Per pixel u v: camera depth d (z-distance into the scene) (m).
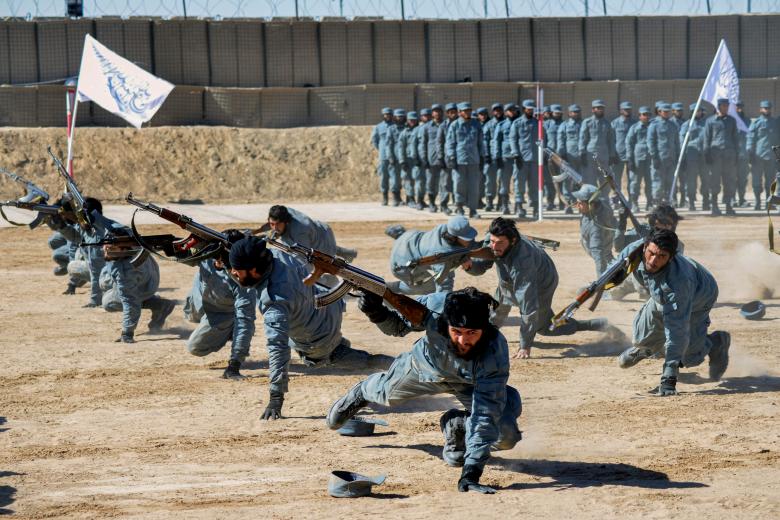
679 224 23.77
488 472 6.73
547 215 25.72
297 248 6.12
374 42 34.66
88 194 29.98
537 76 35.38
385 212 26.39
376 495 6.23
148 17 34.12
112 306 12.50
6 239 21.36
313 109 33.94
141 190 30.50
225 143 32.31
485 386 6.15
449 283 11.84
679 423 7.94
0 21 32.56
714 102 23.47
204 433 7.75
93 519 5.79
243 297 9.65
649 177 26.17
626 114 26.62
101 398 8.91
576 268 17.09
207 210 27.28
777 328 12.02
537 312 10.43
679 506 5.95
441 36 34.97
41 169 30.39
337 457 7.10
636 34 35.72
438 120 25.75
